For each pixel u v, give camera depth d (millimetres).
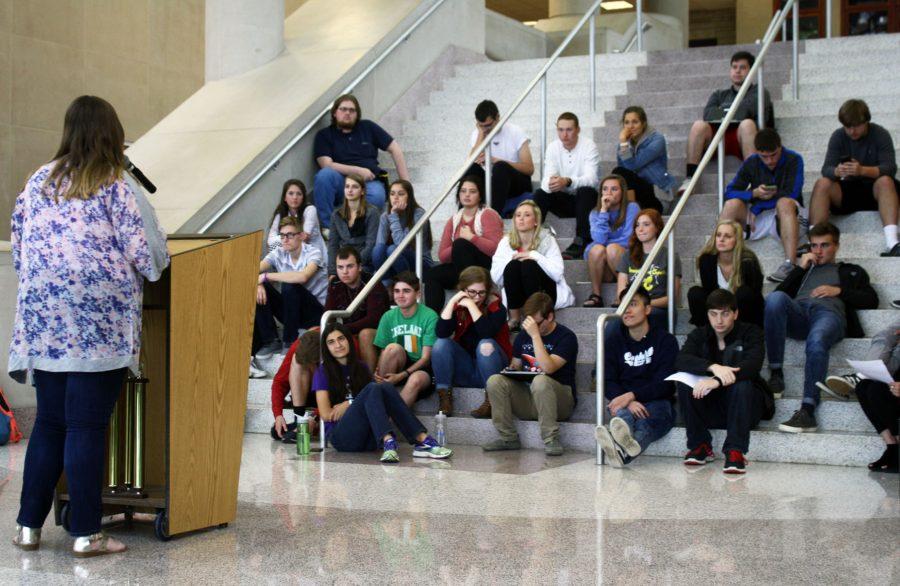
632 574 3236
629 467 5277
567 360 5863
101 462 3482
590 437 5816
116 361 3395
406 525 3912
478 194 7141
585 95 9797
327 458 5605
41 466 3541
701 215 7555
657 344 5617
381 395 5625
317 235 7477
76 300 3346
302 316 7223
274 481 4863
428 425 6223
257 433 6699
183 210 7434
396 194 7258
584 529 3846
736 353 5395
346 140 8438
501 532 3797
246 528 3861
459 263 6973
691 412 5340
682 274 7086
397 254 6613
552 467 5262
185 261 3625
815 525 3916
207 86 9375
